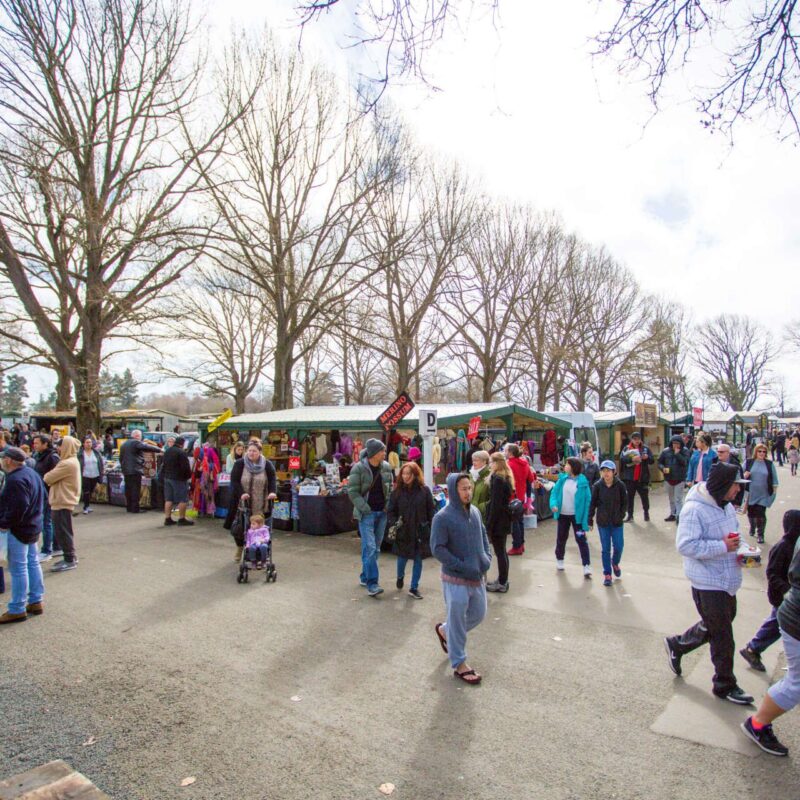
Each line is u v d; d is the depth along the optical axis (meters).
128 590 7.21
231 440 15.26
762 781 3.30
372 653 5.18
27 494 6.02
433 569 8.46
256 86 20.45
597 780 3.32
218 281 30.22
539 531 11.52
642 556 9.16
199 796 3.21
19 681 4.64
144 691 4.45
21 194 18.59
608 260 43.25
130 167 19.47
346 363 45.19
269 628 5.83
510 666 4.89
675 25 3.56
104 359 24.41
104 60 18.25
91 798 2.68
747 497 10.20
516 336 35.25
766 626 4.80
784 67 3.62
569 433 17.12
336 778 3.36
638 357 43.84
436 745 3.68
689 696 4.33
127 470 13.51
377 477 7.22
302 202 22.05
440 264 27.80
